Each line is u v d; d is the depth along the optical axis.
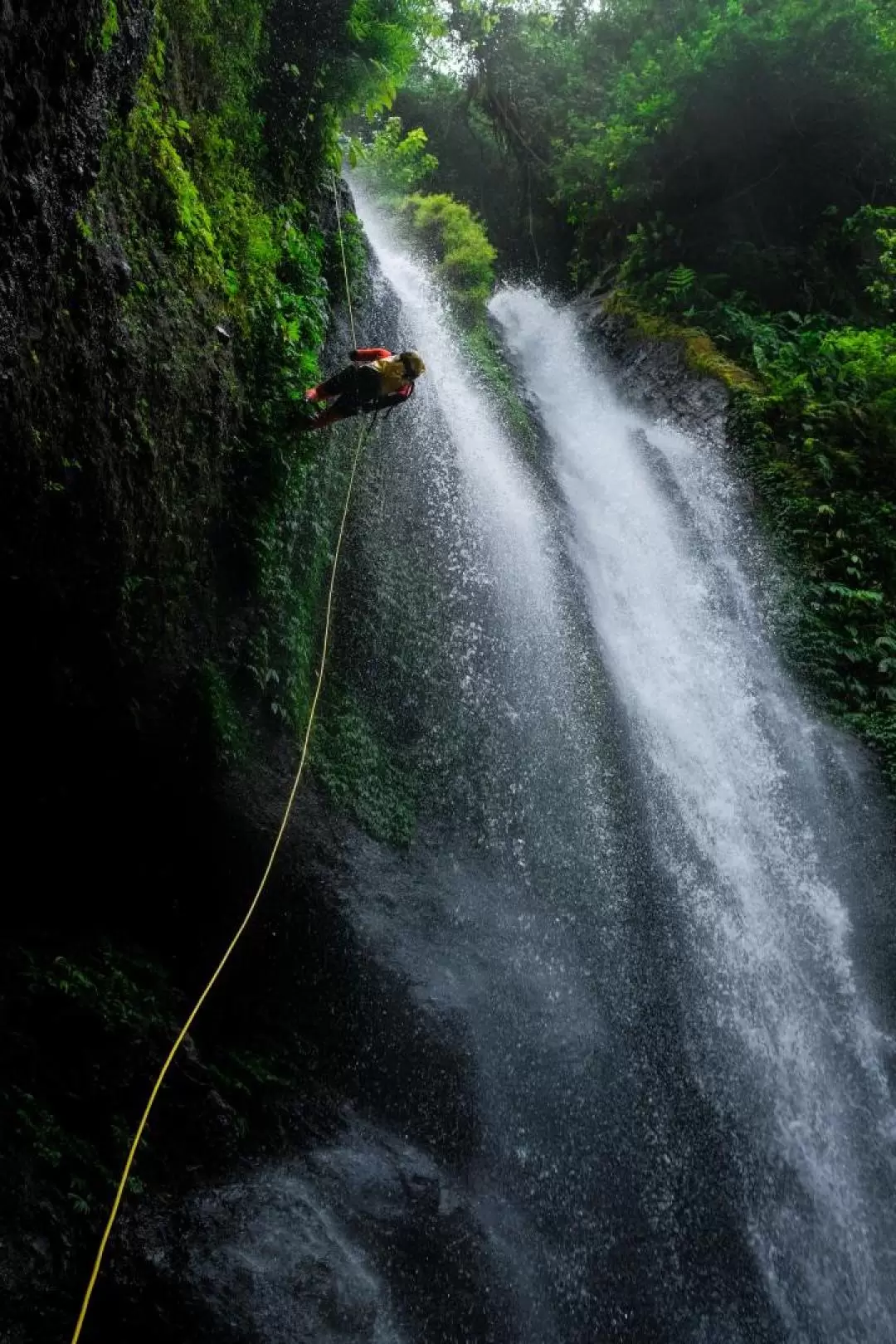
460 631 9.48
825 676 11.23
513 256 21.22
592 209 19.12
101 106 4.59
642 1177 7.03
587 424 14.87
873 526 12.34
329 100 9.12
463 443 11.55
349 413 7.38
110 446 5.14
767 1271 7.10
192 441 6.07
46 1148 4.65
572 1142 6.87
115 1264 4.60
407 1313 5.39
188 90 6.67
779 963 9.01
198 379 6.07
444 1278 5.66
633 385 15.67
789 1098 8.16
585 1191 6.71
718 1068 7.99
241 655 6.67
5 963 5.20
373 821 7.50
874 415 13.56
